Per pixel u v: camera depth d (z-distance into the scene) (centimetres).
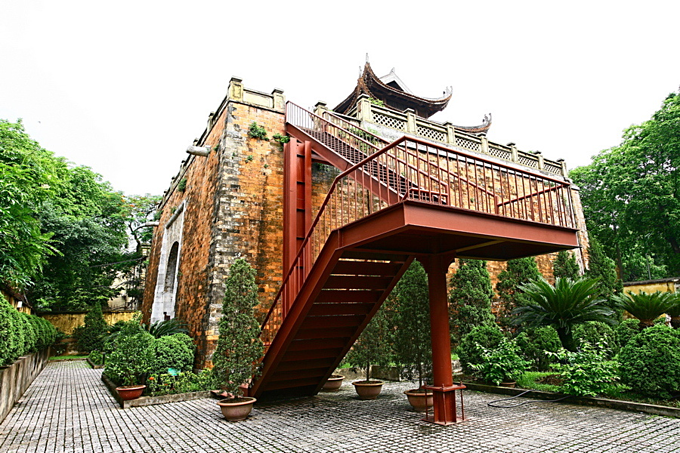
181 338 945
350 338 720
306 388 788
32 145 1438
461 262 1183
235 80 1102
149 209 2812
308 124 1187
